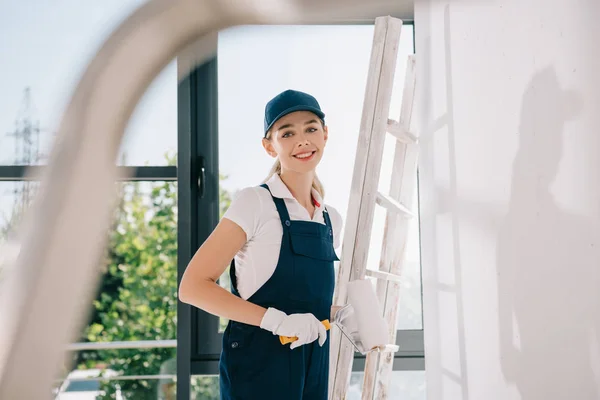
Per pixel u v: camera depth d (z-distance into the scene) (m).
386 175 2.78
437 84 2.23
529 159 1.51
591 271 1.22
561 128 1.33
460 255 2.03
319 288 1.70
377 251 2.74
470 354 1.96
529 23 1.48
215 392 2.79
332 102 2.82
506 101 1.64
